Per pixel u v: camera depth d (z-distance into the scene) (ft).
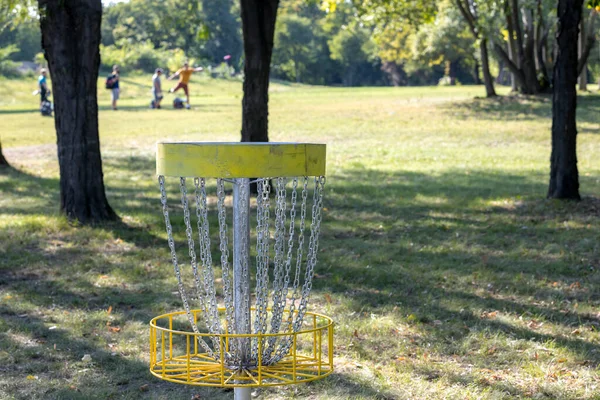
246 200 11.02
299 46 357.20
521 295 25.72
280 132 90.43
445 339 20.85
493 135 85.05
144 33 228.43
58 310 23.54
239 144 10.50
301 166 10.72
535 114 99.25
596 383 17.65
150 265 29.68
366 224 38.96
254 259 30.14
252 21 45.14
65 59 36.52
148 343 20.43
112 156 69.46
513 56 119.65
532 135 84.17
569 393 16.98
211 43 302.25
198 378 11.04
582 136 82.02
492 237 35.45
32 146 75.87
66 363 18.83
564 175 44.24
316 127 94.99
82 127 37.17
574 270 29.09
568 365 18.86
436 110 107.65
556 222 38.81
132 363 18.93
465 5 112.98
